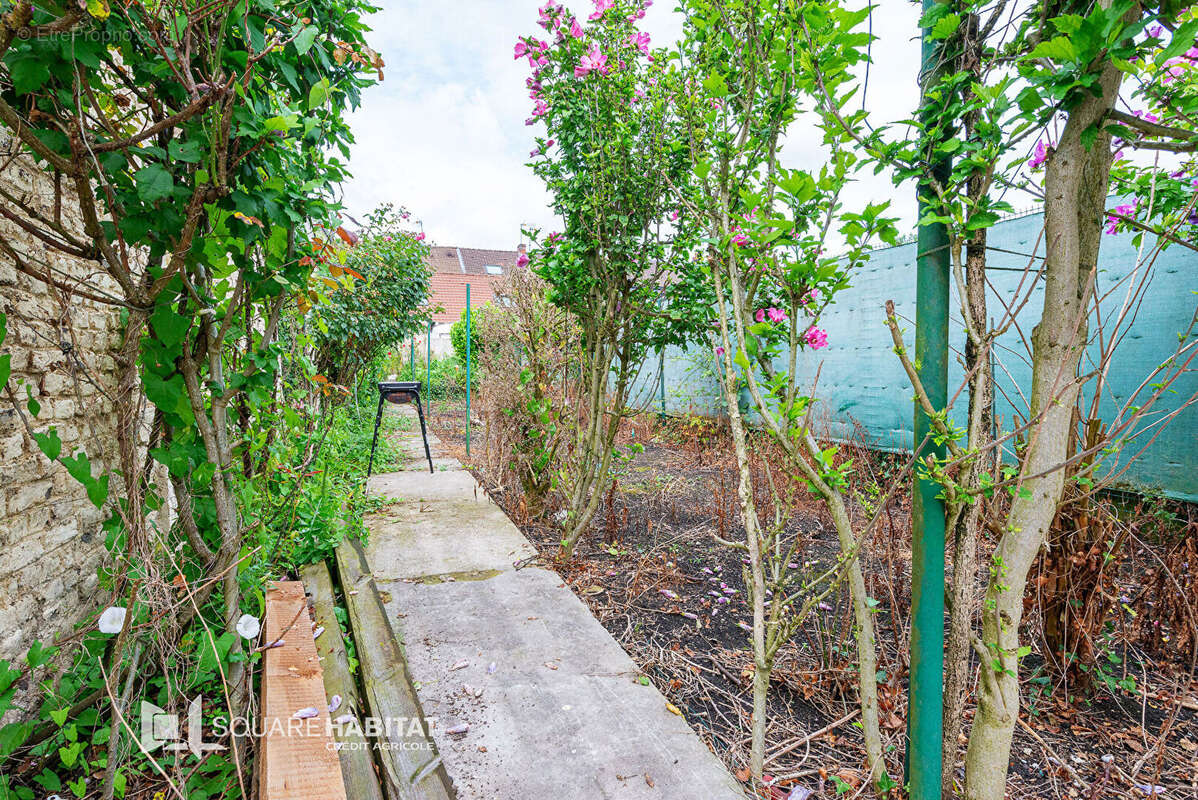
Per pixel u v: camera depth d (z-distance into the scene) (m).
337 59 1.82
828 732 2.03
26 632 1.88
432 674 2.21
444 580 3.12
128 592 1.73
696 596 3.11
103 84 1.53
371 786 1.59
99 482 1.51
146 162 1.57
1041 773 1.83
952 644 1.39
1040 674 2.35
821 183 1.53
